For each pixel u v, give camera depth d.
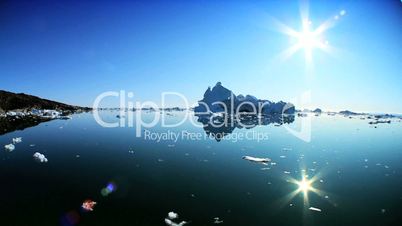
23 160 16.20
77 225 8.87
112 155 18.11
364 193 12.06
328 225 9.16
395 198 11.49
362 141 25.83
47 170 14.47
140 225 8.95
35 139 23.11
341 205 10.78
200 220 9.38
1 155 17.25
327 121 50.22
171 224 8.94
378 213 10.10
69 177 13.45
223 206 10.52
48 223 8.94
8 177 13.27
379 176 14.46
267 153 19.72
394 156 19.14
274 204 10.78
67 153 18.31
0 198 10.87
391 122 50.22
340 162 17.34
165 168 15.38
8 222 8.95
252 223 9.23
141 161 16.77
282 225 9.13
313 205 10.73
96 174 14.00
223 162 16.88
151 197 11.23
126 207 10.25
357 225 9.20
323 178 14.07
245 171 15.04
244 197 11.42
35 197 10.99
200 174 14.36
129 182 12.95
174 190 12.03
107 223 9.03
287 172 14.97
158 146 21.53
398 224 9.26
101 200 10.81
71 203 10.49
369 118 62.34
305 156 18.91
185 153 19.20
